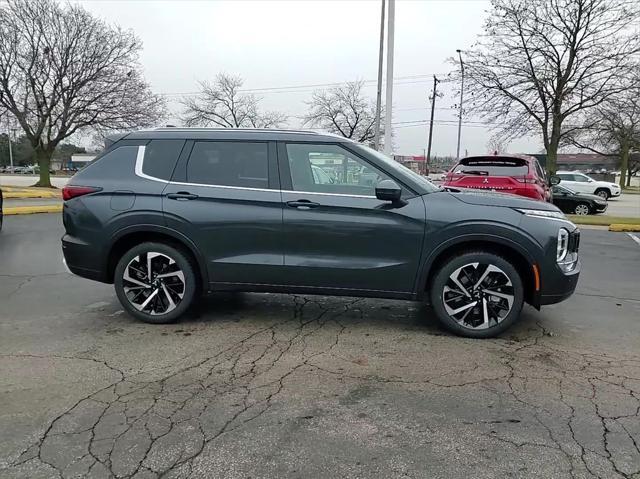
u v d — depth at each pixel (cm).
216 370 372
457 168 959
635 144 2614
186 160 468
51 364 379
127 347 415
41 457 263
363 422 301
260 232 448
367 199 439
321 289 450
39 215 1407
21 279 651
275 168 454
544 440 282
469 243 439
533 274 425
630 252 927
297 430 291
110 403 320
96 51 2497
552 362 391
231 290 463
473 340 438
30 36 2400
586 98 1584
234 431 289
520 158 928
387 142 1546
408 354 405
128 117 2562
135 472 252
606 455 268
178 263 463
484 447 275
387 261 438
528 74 1623
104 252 468
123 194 465
